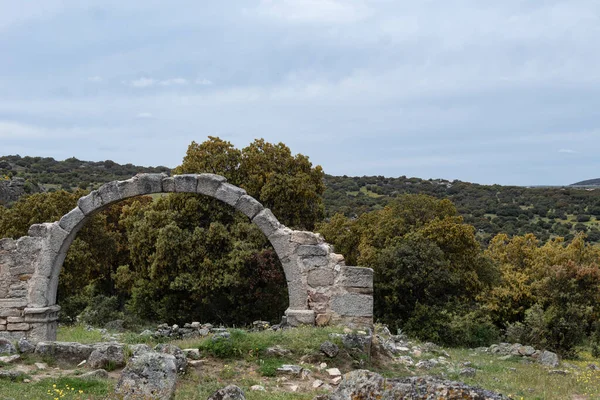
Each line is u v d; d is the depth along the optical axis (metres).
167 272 25.77
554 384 11.96
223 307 26.14
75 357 10.52
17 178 48.31
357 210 53.69
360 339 11.70
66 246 15.23
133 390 6.59
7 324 14.60
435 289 24.69
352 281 13.65
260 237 25.84
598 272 24.22
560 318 21.08
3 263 14.84
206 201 26.94
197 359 10.66
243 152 29.23
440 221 26.77
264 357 11.05
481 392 5.27
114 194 14.88
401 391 5.40
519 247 34.53
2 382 9.12
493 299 28.83
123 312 27.56
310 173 30.48
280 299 25.88
